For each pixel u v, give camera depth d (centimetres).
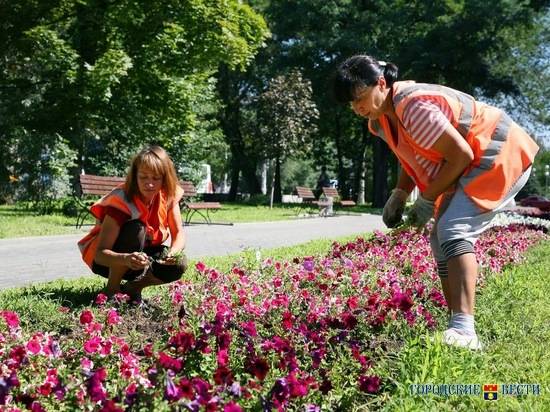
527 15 3303
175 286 491
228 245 1083
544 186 7338
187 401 229
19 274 702
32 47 1934
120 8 1939
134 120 2019
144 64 1992
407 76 3522
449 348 338
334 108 3781
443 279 400
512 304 500
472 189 366
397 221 439
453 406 293
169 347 323
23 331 370
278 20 3784
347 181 4797
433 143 358
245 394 262
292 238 1257
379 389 308
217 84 3941
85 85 1845
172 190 496
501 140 370
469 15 3341
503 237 1002
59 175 1916
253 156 4219
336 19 3719
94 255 494
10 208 2003
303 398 275
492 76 3491
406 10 3647
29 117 1964
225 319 384
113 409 216
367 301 435
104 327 380
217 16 1991
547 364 345
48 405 259
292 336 358
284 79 3152
